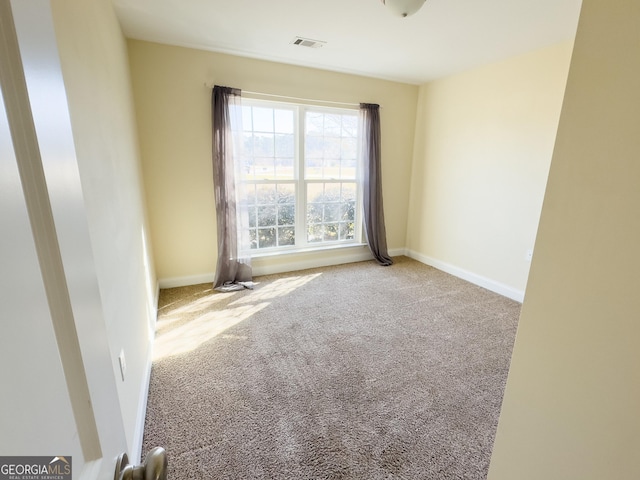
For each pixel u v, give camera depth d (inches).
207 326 99.4
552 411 29.3
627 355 23.2
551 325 28.4
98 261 42.4
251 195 137.9
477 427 62.0
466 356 85.1
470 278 140.6
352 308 113.1
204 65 115.3
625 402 23.8
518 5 79.4
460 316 107.9
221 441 57.8
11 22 12.8
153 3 80.0
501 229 126.0
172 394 69.4
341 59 121.6
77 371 16.3
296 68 129.2
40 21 14.8
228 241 128.5
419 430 61.1
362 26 92.7
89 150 43.3
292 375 76.5
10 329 11.3
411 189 170.9
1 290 10.8
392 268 157.3
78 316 16.5
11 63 12.7
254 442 57.7
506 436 34.5
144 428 60.2
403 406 67.1
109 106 60.8
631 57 20.8
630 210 21.8
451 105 141.9
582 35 23.3
